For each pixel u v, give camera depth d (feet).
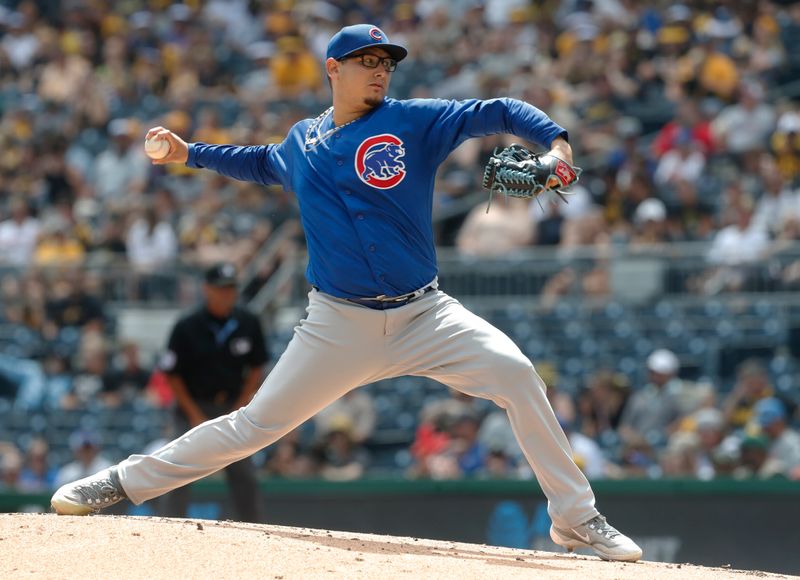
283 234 161.79
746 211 143.84
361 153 55.62
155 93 212.84
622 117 180.55
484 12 204.23
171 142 61.21
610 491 103.45
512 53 192.75
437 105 55.98
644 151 169.89
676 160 163.02
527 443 57.31
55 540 52.54
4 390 156.15
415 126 55.77
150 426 147.33
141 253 167.63
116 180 188.85
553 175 52.85
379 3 218.38
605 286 145.48
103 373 153.48
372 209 55.62
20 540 52.49
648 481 102.94
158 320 157.07
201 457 59.36
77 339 157.79
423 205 56.29
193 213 169.89
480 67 190.90
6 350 158.71
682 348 142.10
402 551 55.57
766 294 141.18
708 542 101.65
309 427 137.49
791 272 140.36
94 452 132.46
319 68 206.28
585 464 118.01
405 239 56.03
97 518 56.90
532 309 146.72
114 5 236.84
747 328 140.87
